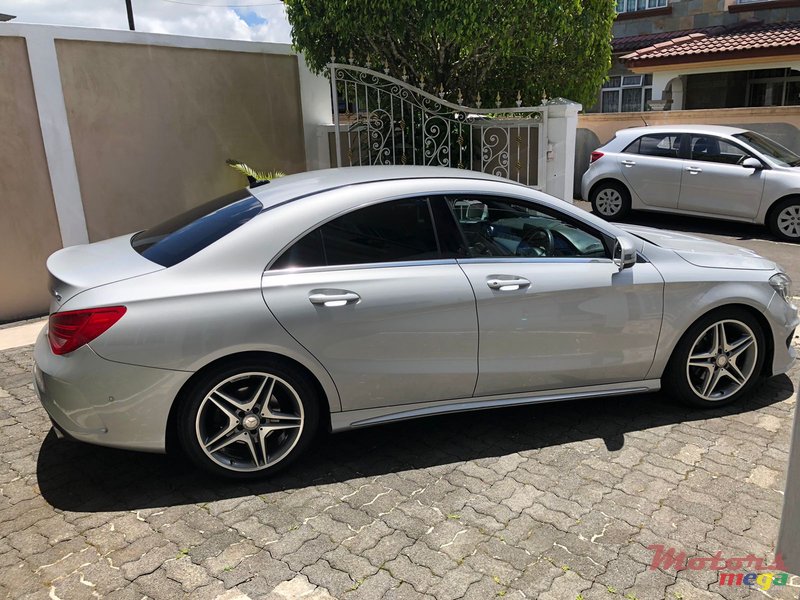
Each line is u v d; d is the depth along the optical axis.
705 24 17.62
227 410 3.25
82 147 6.63
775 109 11.31
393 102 8.20
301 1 7.86
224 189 7.90
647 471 3.46
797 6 16.27
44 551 2.90
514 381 3.69
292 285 3.24
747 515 3.09
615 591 2.62
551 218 3.80
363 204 3.46
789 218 8.95
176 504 3.24
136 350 3.04
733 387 4.16
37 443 3.91
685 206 9.92
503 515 3.11
